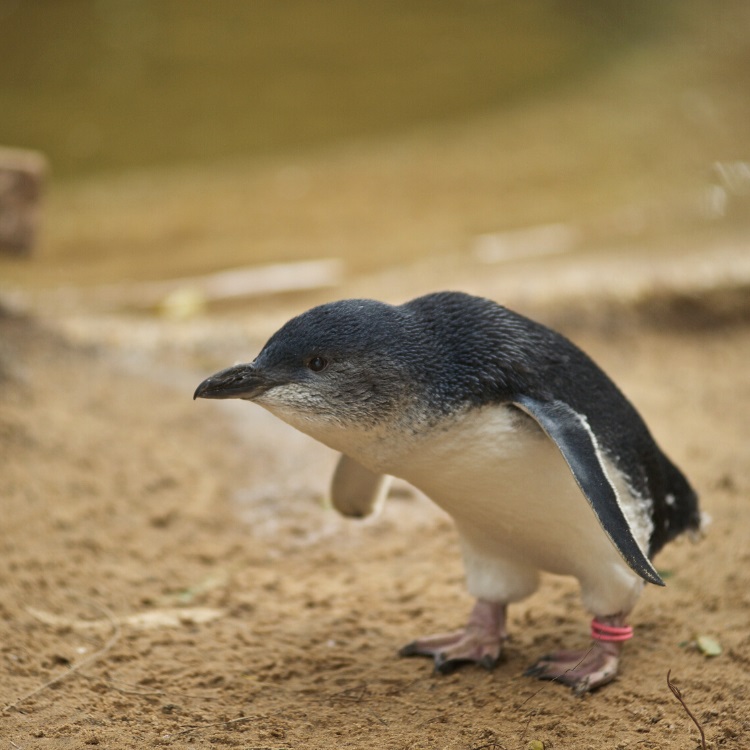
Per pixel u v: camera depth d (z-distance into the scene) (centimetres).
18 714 693
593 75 3181
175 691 732
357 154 2728
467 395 653
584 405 680
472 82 3181
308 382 655
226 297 1828
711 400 1298
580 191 2359
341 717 692
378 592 908
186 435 1221
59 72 3362
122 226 2328
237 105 3084
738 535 930
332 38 3594
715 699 684
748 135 2623
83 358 1415
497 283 1655
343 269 1967
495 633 770
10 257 1537
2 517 1005
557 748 640
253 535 1034
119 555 970
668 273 1608
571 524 676
